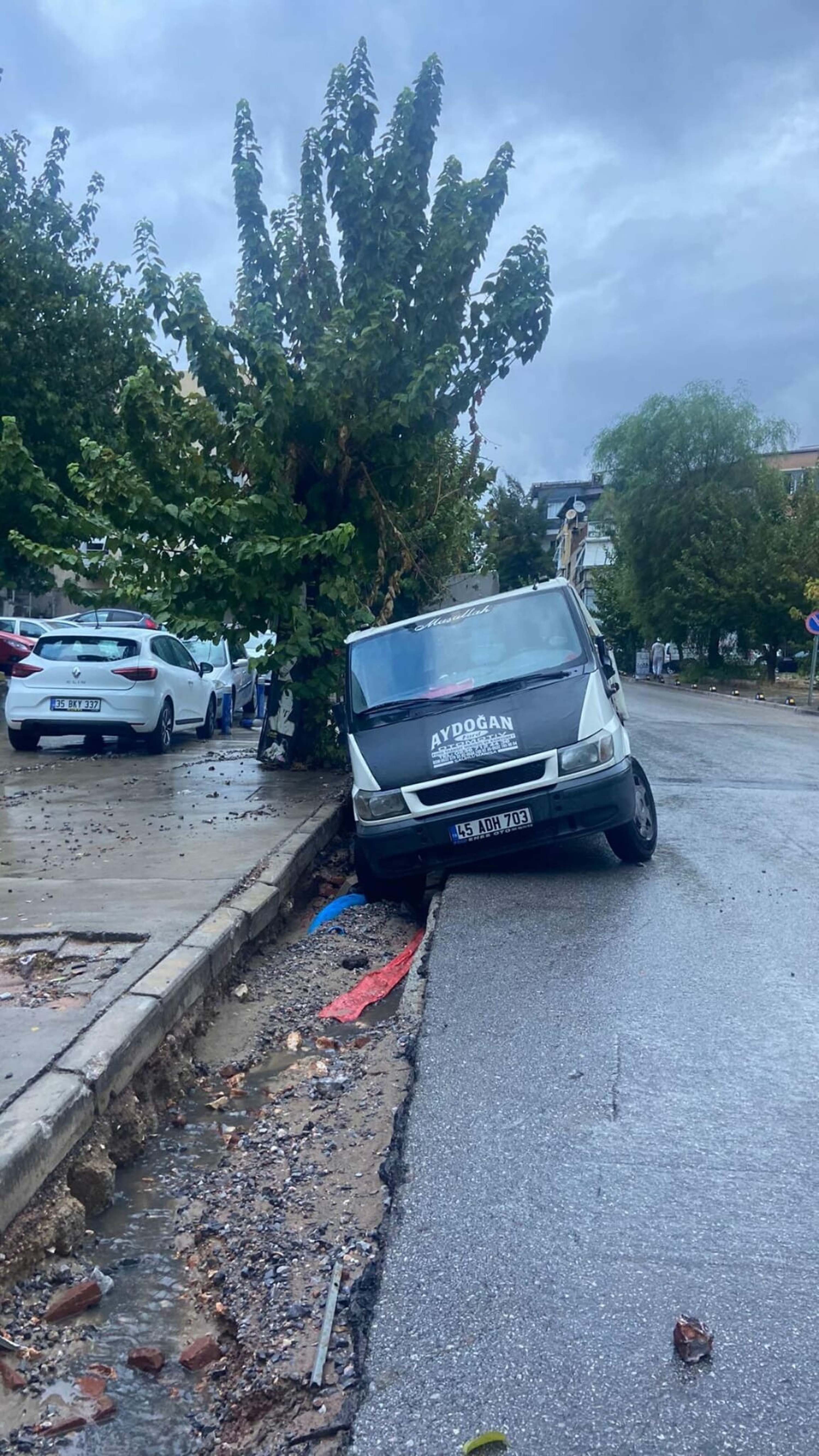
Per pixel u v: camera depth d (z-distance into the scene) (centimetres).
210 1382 331
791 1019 554
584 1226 370
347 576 1315
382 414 1314
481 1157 417
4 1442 308
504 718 855
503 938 698
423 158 1408
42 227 2480
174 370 1381
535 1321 322
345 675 980
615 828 869
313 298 1422
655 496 4778
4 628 2969
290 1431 296
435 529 1555
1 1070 454
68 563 1295
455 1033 539
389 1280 343
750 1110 454
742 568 4481
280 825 1038
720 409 4738
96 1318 362
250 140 1427
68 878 816
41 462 2391
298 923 859
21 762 1561
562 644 910
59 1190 407
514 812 825
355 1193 415
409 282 1409
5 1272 369
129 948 640
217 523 1262
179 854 904
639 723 2569
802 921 740
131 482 1266
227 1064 573
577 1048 517
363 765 859
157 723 1648
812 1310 326
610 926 725
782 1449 273
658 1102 461
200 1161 473
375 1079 515
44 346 2377
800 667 4881
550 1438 278
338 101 1398
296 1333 336
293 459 1346
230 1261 384
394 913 848
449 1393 295
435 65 1392
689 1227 369
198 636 1286
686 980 612
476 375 1413
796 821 1154
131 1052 497
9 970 602
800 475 6406
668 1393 292
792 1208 381
